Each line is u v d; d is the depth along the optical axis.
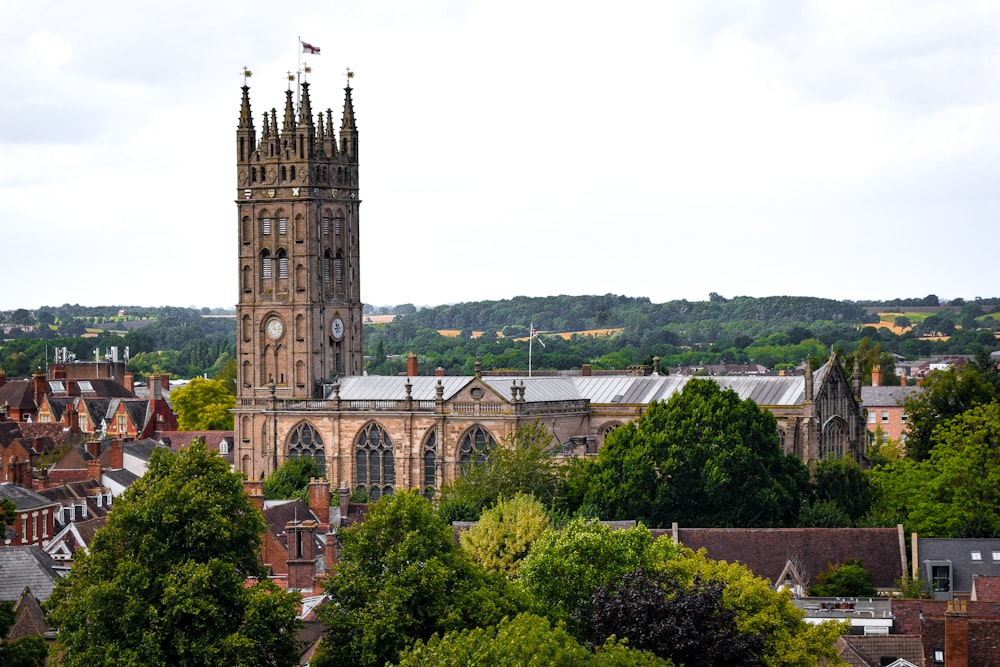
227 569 191.38
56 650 195.12
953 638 199.12
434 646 172.00
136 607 187.38
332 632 196.25
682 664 178.12
